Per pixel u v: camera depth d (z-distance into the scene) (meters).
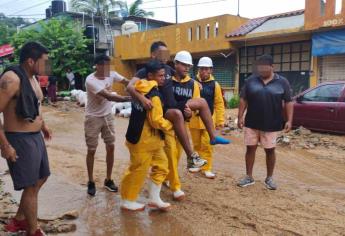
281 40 15.63
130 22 24.97
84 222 4.45
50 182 5.98
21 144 3.55
